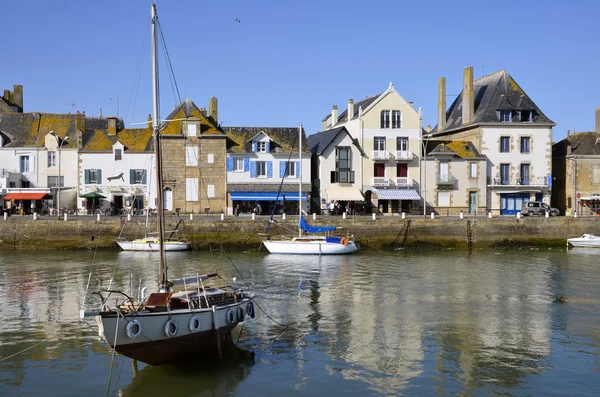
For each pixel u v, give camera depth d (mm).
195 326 16328
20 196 51625
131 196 52969
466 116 61062
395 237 45812
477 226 46531
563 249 45594
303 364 17141
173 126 53812
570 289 27891
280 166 54656
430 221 46188
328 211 53438
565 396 14828
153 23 18906
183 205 53312
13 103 67062
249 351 18281
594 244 46125
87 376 16141
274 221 44594
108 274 31812
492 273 32688
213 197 53656
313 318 22219
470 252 43500
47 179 54656
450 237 46219
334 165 55562
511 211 58125
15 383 15633
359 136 56250
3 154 54438
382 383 15695
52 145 54688
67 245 43219
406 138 56938
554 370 16578
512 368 16750
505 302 25016
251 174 54156
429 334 20094
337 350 18375
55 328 20609
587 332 20297
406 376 16188
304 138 55969
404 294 26625
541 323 21516
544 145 58656
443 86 66625
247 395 14961
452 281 30000
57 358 17531
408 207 56719
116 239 43219
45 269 33531
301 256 40281
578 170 58656
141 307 16391
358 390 15250
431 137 67312
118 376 16156
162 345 15898
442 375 16250
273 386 15516
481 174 57406
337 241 41969
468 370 16609
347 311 23312
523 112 59312
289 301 25109
